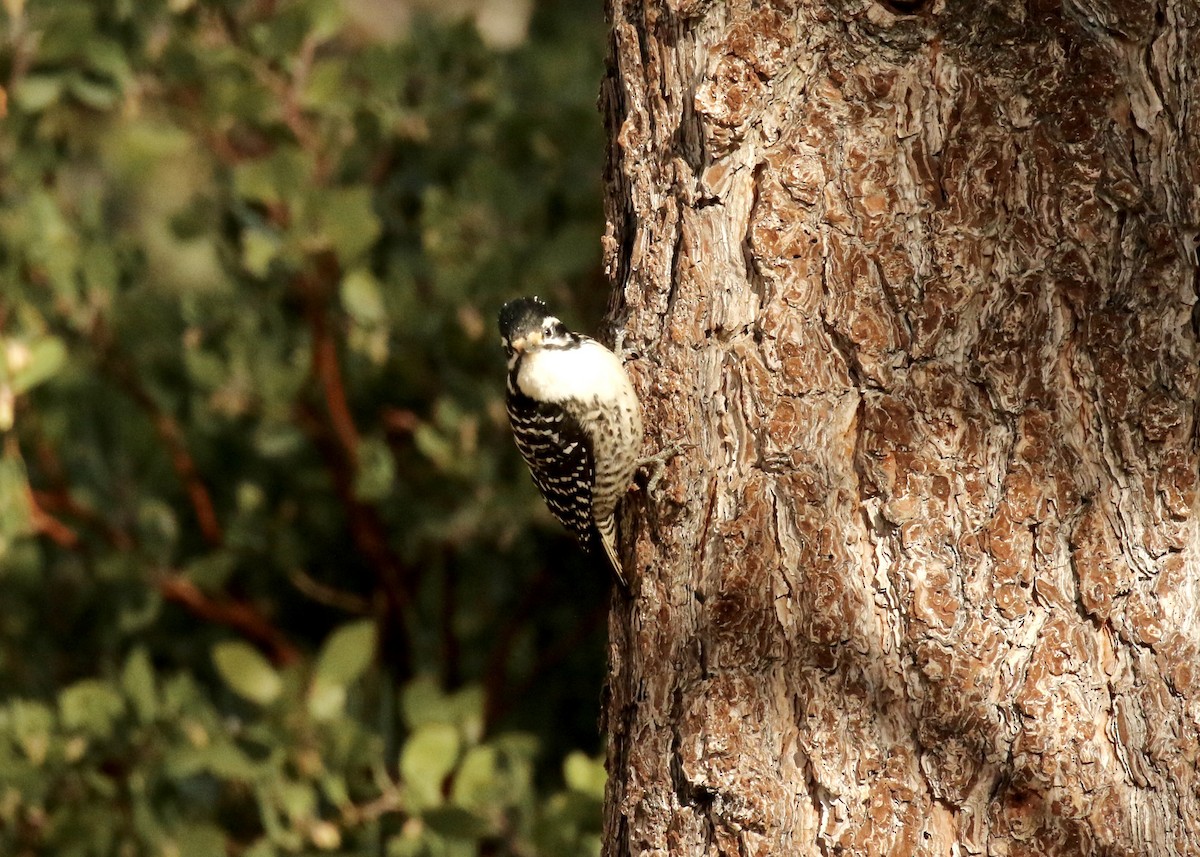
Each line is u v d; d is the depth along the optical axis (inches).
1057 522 288.0
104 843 480.7
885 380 293.9
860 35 297.6
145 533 537.3
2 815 480.7
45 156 546.6
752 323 305.7
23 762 477.1
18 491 495.8
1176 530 286.7
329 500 586.9
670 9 314.3
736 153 306.5
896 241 295.1
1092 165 288.2
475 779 444.8
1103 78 287.6
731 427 307.1
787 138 301.7
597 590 582.2
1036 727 285.4
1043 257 290.0
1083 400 288.8
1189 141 287.9
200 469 581.3
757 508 302.0
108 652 571.8
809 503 298.2
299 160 494.0
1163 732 285.1
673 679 313.3
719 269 309.3
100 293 537.6
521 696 581.3
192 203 573.6
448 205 534.0
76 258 535.2
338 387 534.9
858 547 295.4
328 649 455.2
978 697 287.1
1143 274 288.0
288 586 600.1
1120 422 288.0
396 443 564.4
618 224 347.3
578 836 450.6
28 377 478.6
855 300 296.0
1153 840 284.2
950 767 287.1
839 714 292.4
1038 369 289.6
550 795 530.9
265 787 450.3
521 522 539.5
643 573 322.0
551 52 561.9
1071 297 289.1
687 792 306.0
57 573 575.5
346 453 551.8
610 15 345.4
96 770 488.1
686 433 313.4
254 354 534.0
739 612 300.8
